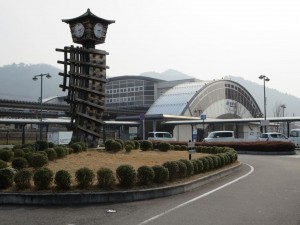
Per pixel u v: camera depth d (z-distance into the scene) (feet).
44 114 285.84
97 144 70.64
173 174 42.75
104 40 71.77
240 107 340.39
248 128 276.41
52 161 51.13
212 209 30.66
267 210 30.19
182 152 82.02
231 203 33.40
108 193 34.14
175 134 226.58
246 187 43.86
